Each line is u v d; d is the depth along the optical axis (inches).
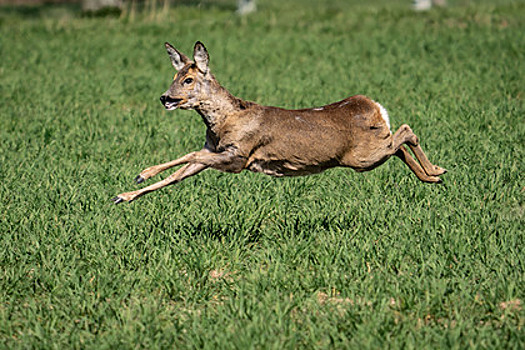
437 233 1095.0
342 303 929.5
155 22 3617.1
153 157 1510.8
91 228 1151.6
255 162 1007.6
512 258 1000.9
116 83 2338.8
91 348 836.6
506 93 1956.2
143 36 3240.7
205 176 1384.1
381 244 1067.3
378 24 3287.4
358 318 872.9
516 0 4069.9
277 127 985.5
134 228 1133.7
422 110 1774.1
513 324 847.1
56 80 2405.3
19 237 1134.4
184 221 1178.0
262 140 987.9
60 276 1003.9
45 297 977.5
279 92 2075.5
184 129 1732.3
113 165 1461.6
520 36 2770.7
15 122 1839.3
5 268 1052.5
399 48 2711.6
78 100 2122.3
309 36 3068.4
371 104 1007.0
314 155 992.2
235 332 846.5
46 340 855.1
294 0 4958.2
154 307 922.7
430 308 892.0
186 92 960.3
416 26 3181.6
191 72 964.0
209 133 1000.2
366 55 2657.5
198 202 1278.3
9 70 2583.7
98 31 3408.0
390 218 1143.0
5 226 1168.2
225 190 1311.5
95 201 1268.5
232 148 985.5
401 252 1026.1
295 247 1055.6
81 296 939.3
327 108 1010.1
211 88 971.9
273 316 887.1
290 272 1005.2
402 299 902.4
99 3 4434.1
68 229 1157.7
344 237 1083.3
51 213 1220.5
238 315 889.5
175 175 971.3
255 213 1184.8
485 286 937.5
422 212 1169.4
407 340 805.9
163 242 1091.3
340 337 839.1
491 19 3221.0
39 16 4296.3
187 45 2945.4
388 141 1010.7
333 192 1285.7
